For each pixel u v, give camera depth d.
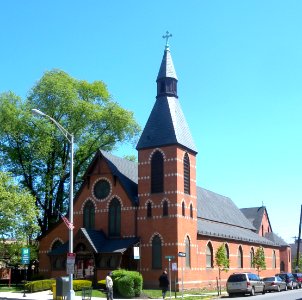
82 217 52.56
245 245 66.88
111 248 47.94
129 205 50.44
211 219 63.41
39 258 53.72
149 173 50.34
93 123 62.50
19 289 46.81
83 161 63.06
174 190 48.72
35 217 51.03
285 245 87.88
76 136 60.84
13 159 59.44
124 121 63.03
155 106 52.41
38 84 59.50
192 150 52.47
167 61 53.44
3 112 56.88
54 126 58.19
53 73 61.00
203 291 50.69
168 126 50.53
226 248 60.31
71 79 61.75
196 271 51.09
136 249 39.47
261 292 48.62
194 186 52.72
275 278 54.22
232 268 61.31
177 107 52.53
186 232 49.69
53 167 61.34
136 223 49.75
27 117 57.16
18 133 58.31
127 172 54.66
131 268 48.47
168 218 48.41
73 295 31.34
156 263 48.12
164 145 50.00
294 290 58.25
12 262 57.59
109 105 63.84
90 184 53.00
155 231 48.66
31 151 59.50
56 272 49.66
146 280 48.03
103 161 52.78
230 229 66.94
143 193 50.22
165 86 52.59
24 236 48.69
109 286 34.59
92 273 48.09
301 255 125.19
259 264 67.00
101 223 51.47
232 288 44.75
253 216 86.12
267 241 76.44
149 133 51.31
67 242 51.19
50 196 60.00
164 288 39.28
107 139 64.00
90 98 63.41
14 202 47.56
